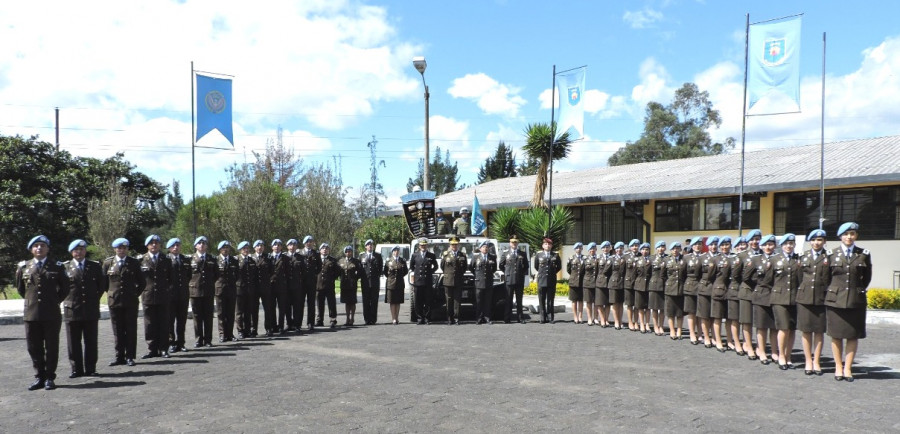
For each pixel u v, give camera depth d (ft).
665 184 74.95
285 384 25.95
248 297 40.75
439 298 50.06
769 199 67.00
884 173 54.70
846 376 27.14
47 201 84.74
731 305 34.12
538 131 78.64
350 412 21.52
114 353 34.83
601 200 76.74
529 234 74.28
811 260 28.27
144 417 21.11
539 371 28.43
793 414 21.31
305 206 101.55
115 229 80.38
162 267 33.68
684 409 21.85
